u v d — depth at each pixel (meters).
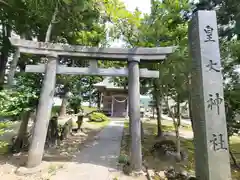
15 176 3.69
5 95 4.00
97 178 3.76
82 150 5.96
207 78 2.88
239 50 4.96
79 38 6.15
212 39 3.00
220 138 2.73
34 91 4.86
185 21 5.65
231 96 4.87
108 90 18.03
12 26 6.15
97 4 5.39
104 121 14.07
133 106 4.33
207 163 2.68
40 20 5.50
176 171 4.33
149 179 3.79
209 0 5.33
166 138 8.23
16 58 5.01
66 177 3.75
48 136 6.35
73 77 7.52
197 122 2.98
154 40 5.62
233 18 4.93
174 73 5.39
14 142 5.39
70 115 14.05
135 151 4.12
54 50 4.54
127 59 4.59
